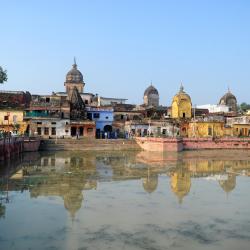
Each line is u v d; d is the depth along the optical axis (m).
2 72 48.91
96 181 30.67
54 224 18.22
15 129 69.12
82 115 77.94
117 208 21.39
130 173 36.00
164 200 23.64
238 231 17.28
